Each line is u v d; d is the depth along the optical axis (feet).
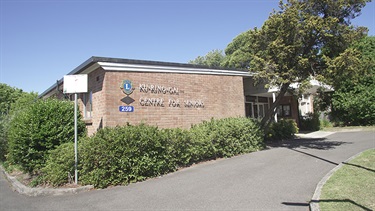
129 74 34.78
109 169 24.31
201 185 22.65
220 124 37.19
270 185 21.50
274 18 39.63
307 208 16.42
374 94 67.92
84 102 39.01
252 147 39.24
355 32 38.37
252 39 44.01
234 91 49.65
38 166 27.71
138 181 25.45
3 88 129.49
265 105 73.82
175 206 17.94
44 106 29.71
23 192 24.35
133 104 34.73
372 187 18.62
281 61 38.91
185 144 30.89
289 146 43.01
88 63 32.91
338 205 15.66
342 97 73.15
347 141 46.26
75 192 22.80
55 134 29.12
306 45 40.27
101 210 18.12
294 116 74.23
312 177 23.26
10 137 30.19
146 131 27.27
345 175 22.24
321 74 38.68
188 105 41.42
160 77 38.14
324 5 39.29
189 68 42.09
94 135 26.18
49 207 19.53
